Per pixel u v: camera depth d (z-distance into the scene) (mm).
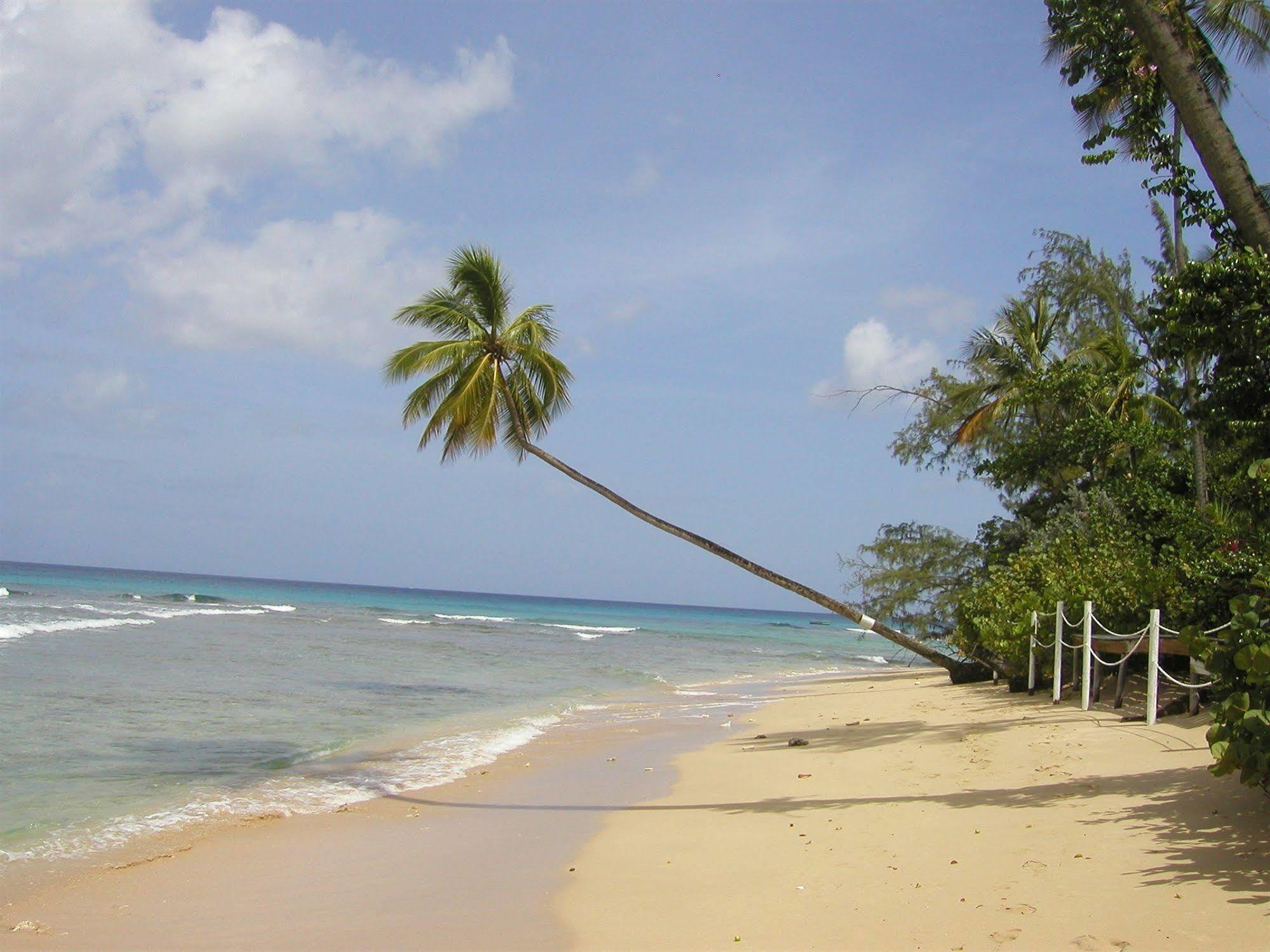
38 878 7418
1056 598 15938
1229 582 12680
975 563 30875
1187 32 10891
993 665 18156
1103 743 10703
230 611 53062
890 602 31766
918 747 12539
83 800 10023
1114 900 5637
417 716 17859
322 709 17953
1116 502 18812
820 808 9305
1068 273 26750
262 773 11883
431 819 9711
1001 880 6301
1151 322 9336
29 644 25453
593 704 21594
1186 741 10094
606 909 6582
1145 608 13992
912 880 6555
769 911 6246
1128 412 22125
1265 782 6191
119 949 5938
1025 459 22891
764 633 86062
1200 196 10586
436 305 16016
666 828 9102
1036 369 24312
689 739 15797
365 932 6270
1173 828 6918
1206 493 18984
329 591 155750
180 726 14953
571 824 9453
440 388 16141
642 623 93375
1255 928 4977
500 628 58250
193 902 6930
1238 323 8500
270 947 5988
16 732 13578
